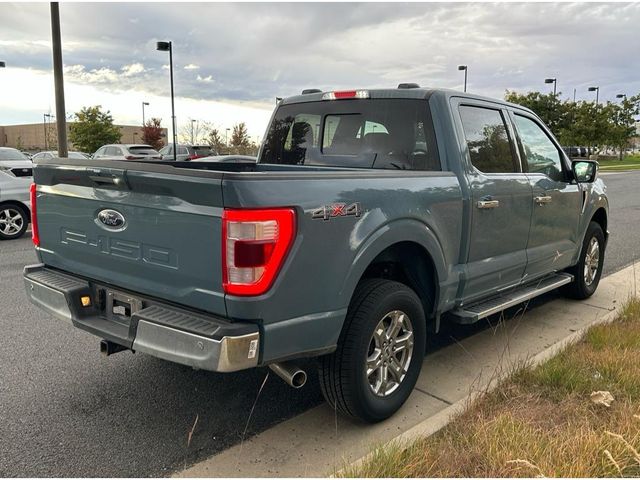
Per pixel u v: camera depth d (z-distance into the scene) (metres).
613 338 4.43
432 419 3.33
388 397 3.48
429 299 3.90
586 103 42.47
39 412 3.63
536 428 3.07
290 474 2.97
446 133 3.97
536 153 5.02
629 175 31.48
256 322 2.77
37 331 5.15
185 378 4.17
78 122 40.47
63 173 3.47
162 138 47.88
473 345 4.81
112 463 3.07
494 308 4.27
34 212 3.86
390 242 3.31
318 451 3.19
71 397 3.84
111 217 3.25
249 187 2.66
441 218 3.72
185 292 2.93
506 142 4.60
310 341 2.97
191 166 4.99
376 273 3.76
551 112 41.75
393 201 3.34
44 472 2.97
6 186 10.24
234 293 2.71
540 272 5.09
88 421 3.52
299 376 2.97
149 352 2.95
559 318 5.55
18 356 4.55
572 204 5.41
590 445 2.82
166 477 2.95
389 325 3.46
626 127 51.12
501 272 4.43
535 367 3.91
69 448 3.21
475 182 4.04
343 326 3.21
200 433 3.40
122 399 3.82
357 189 3.13
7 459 3.09
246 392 3.95
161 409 3.69
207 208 2.75
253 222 2.67
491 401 3.45
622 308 5.39
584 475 2.65
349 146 4.51
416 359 3.66
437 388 3.97
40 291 3.66
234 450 3.21
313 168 4.51
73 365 4.38
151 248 3.05
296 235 2.80
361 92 4.41
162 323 2.88
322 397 3.88
